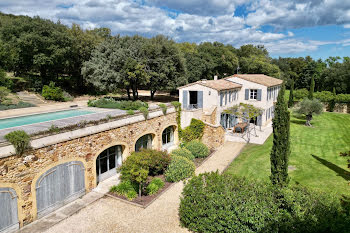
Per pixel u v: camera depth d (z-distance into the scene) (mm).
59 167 13180
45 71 40312
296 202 10203
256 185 11656
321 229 9219
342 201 10508
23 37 33938
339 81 56906
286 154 13078
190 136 24578
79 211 13094
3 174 10609
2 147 10484
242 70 65500
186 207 11367
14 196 11117
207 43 75750
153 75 35562
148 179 16953
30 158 11664
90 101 28297
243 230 10266
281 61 84062
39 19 37969
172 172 16750
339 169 18562
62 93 36094
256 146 24547
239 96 33469
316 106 32250
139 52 34969
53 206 12992
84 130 14516
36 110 25344
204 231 10984
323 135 28766
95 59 35094
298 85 74312
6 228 10844
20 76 41719
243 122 32406
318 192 11016
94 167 15492
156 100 42156
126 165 14586
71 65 41969
